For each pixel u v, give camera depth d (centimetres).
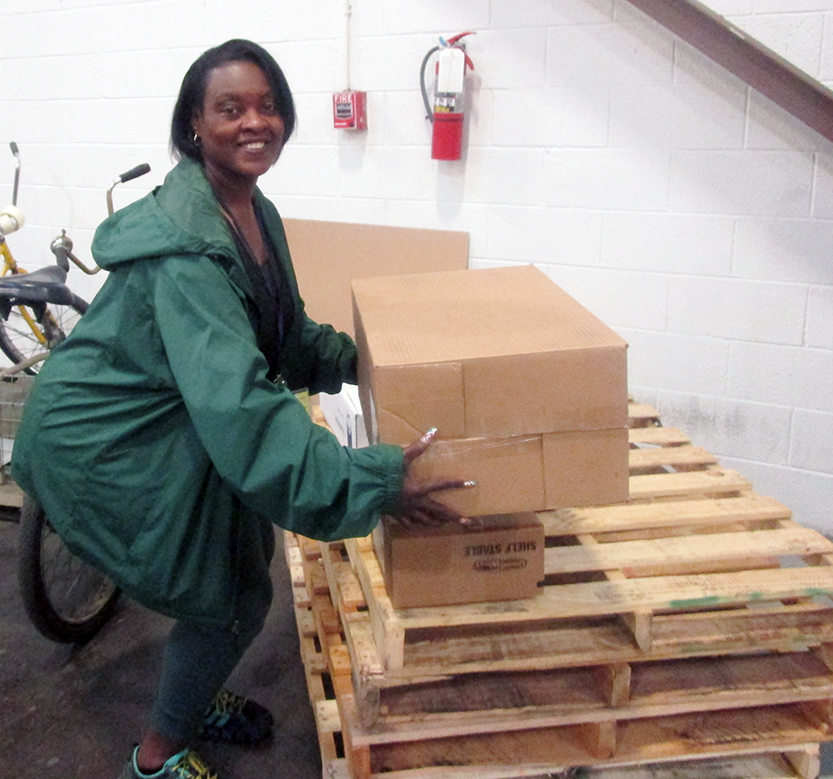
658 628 136
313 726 188
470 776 137
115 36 292
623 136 242
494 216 263
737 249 240
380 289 155
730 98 229
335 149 276
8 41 307
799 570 140
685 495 165
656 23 230
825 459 246
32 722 190
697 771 146
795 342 241
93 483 131
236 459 114
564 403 117
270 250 149
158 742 155
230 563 138
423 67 251
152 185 306
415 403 115
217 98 131
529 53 245
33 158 320
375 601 130
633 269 252
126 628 224
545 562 139
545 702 134
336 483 113
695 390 256
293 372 164
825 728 142
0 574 248
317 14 264
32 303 234
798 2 215
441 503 119
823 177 226
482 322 131
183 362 117
